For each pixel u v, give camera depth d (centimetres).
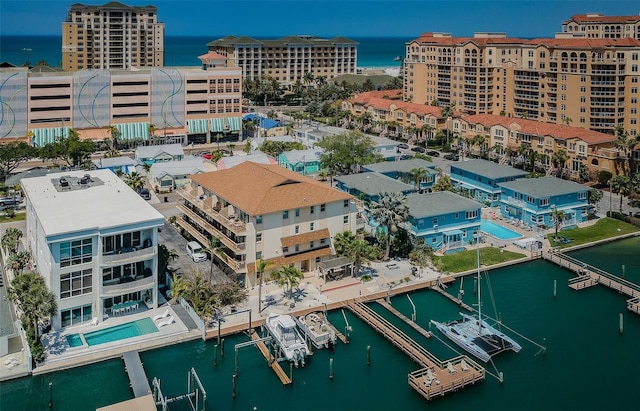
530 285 9338
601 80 17125
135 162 15550
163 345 7350
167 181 14362
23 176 13512
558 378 6931
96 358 6981
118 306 7869
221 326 7712
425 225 10362
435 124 19462
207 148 19512
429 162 14325
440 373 6856
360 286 8994
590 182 14925
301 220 9138
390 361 7262
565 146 15425
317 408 6384
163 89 19450
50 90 17862
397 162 14200
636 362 7250
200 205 9912
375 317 8112
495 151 17325
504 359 7319
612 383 6831
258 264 8250
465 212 10688
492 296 8962
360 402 6494
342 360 7262
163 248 9006
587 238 11212
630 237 11400
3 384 6606
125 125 19050
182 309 8150
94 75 18388
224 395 6575
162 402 6156
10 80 17262
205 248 9819
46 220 7694
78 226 7475
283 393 6631
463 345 7481
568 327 8088
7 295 7619
